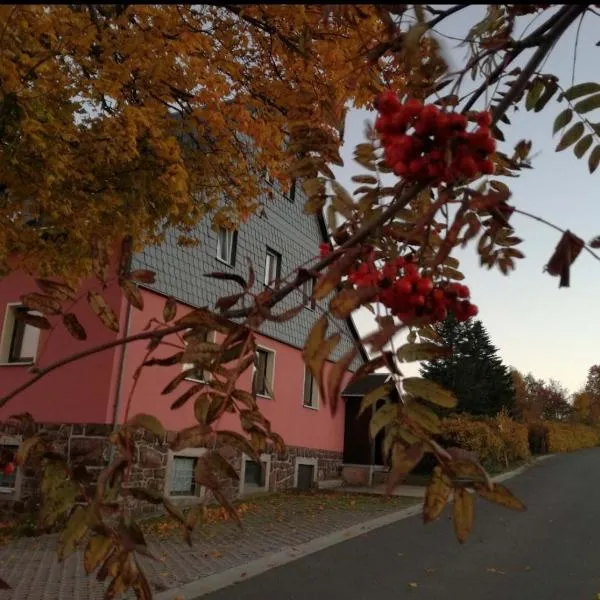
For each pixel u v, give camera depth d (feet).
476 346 109.81
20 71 16.61
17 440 17.42
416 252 6.33
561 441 121.29
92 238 7.74
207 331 5.50
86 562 5.36
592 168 8.82
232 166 24.94
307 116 9.22
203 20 20.45
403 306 4.78
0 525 31.30
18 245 19.31
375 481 62.69
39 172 18.07
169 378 39.22
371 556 27.04
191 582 22.04
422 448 4.62
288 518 37.19
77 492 5.50
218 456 5.24
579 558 26.86
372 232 5.23
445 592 21.44
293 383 55.26
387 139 5.03
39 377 5.58
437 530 33.55
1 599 19.86
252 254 50.42
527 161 8.70
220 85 20.01
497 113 6.01
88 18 16.94
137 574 5.57
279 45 18.03
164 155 19.89
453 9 6.33
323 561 25.91
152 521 33.71
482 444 68.49
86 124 19.92
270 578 22.94
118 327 7.20
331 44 13.57
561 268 4.64
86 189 19.95
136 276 7.50
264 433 5.93
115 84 18.56
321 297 4.57
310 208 8.20
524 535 32.09
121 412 36.27
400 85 10.63
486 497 4.52
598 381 193.36
